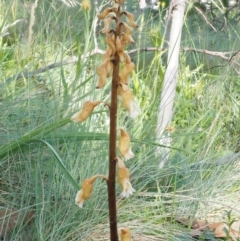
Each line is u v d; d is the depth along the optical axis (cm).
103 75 24
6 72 72
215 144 63
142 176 51
